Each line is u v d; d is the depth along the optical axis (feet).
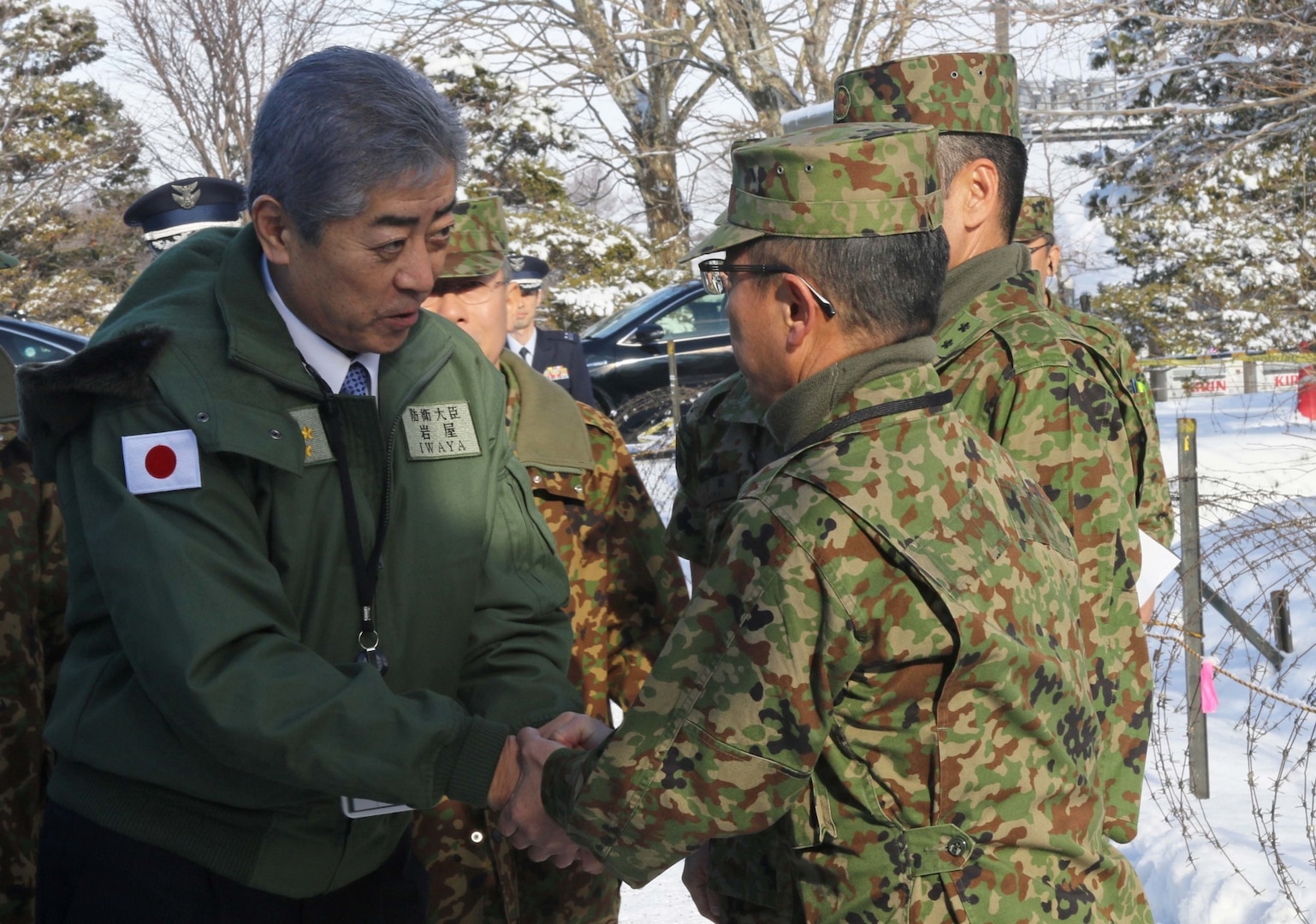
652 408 36.58
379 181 5.56
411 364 6.53
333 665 6.08
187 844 5.93
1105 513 6.71
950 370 7.11
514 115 59.06
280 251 5.88
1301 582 16.30
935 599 4.98
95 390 5.66
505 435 7.19
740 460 8.14
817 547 5.01
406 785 5.80
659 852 5.41
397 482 6.39
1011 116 7.94
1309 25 38.32
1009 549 5.31
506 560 7.01
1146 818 13.26
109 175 80.94
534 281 21.85
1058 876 5.36
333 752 5.69
